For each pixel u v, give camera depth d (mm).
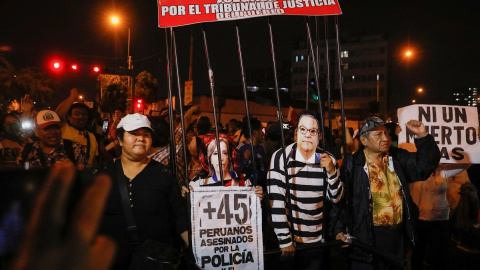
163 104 26672
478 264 6535
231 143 3898
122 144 3102
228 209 3244
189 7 3273
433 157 4066
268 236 4637
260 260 3289
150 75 33750
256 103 32562
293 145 3895
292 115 7129
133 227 2934
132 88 19016
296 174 3734
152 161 3246
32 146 4340
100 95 21562
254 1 3387
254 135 5730
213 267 3174
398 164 4121
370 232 3898
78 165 4320
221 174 3350
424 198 5426
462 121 5473
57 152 4328
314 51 3842
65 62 17000
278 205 3641
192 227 3148
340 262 6375
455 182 6770
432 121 5395
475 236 7129
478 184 8039
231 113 31797
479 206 6910
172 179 3234
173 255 2762
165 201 3164
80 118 5445
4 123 5695
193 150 5340
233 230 3240
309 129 3754
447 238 5484
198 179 3900
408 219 4020
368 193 3943
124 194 2980
